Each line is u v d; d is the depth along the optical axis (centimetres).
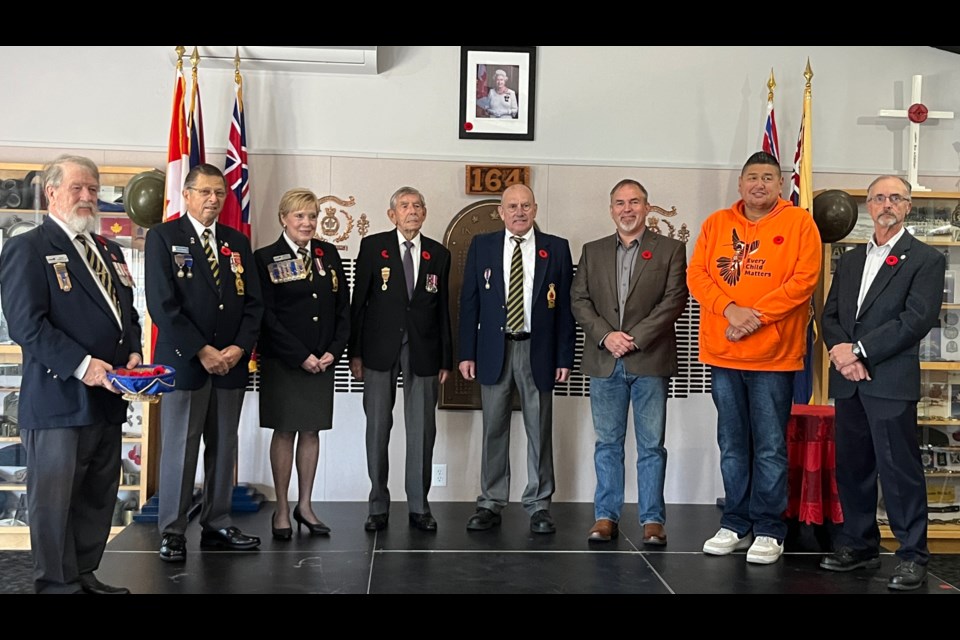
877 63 564
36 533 338
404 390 484
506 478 492
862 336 402
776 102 560
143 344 519
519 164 551
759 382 430
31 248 335
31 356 339
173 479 412
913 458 395
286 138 543
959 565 460
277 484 460
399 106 547
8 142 527
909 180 554
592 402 472
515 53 550
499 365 479
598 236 555
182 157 502
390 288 474
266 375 454
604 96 554
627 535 475
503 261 486
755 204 433
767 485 430
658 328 456
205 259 417
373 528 475
